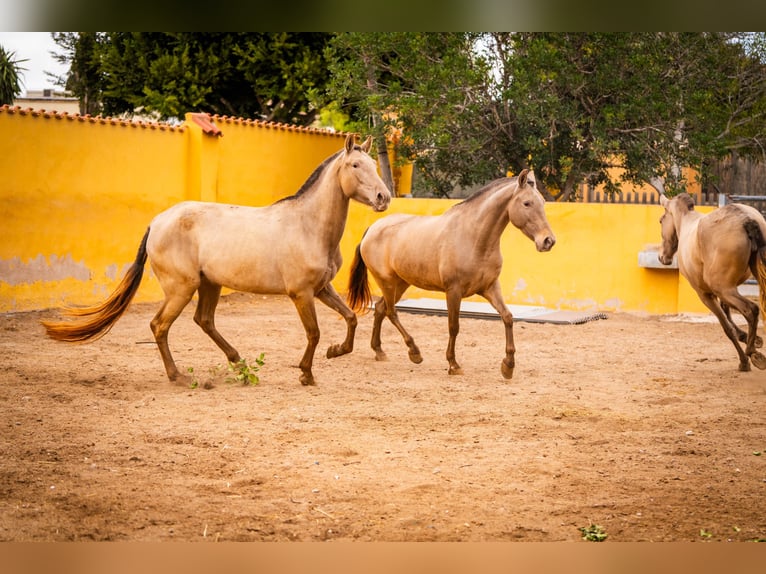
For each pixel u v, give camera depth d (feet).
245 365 30.81
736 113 61.00
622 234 50.75
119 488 19.12
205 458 21.48
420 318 48.52
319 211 29.50
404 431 24.27
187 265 29.96
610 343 40.73
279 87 77.66
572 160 58.90
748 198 49.24
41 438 23.11
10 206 46.01
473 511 17.83
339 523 17.08
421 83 57.62
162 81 77.05
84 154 49.52
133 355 35.88
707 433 24.22
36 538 16.14
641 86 57.26
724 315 33.81
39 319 45.03
